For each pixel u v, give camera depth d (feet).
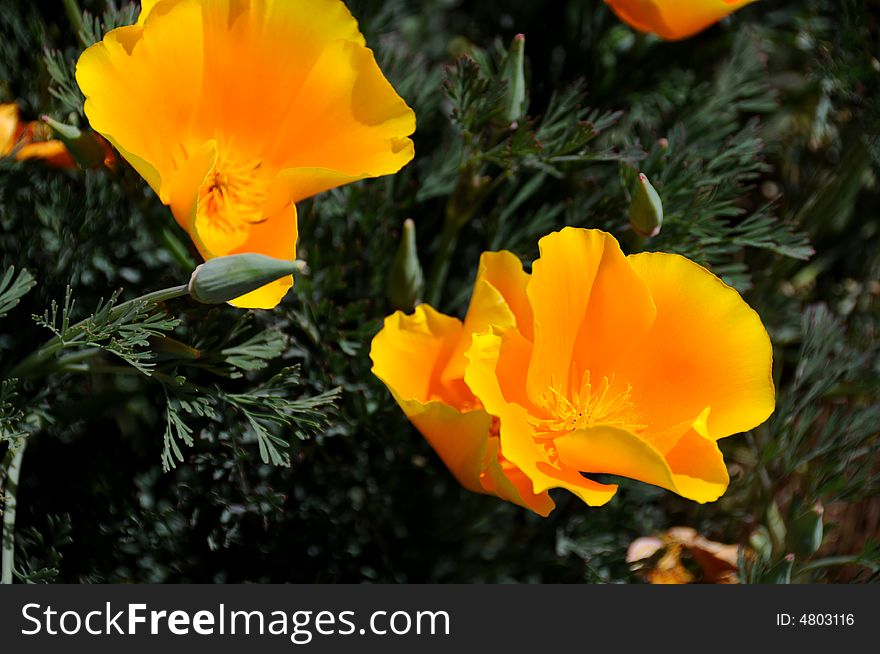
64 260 1.88
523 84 1.83
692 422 1.67
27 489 1.87
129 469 1.89
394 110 1.75
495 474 1.68
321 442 1.87
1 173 1.82
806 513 1.83
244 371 1.85
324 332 1.89
